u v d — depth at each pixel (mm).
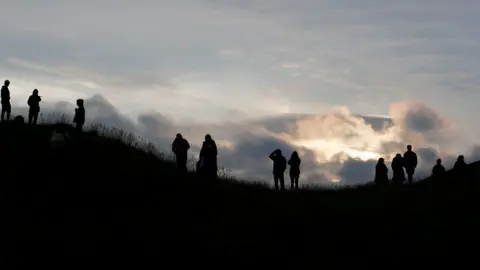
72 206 30328
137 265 24391
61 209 29828
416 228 29719
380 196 37188
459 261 26141
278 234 28703
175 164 40750
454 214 32000
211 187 35688
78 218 28906
